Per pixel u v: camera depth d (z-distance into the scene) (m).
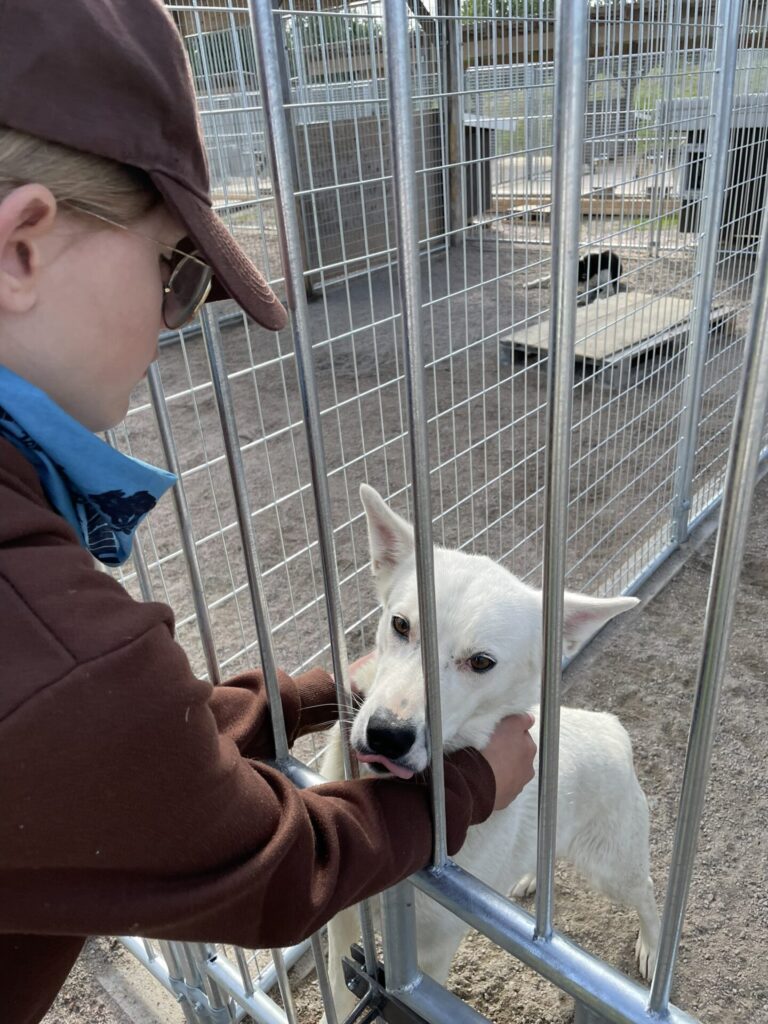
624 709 3.24
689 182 3.85
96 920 0.69
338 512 4.60
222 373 1.04
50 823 0.63
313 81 2.58
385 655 1.97
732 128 4.03
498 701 2.01
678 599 3.91
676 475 4.17
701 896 2.50
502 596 1.99
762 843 2.66
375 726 1.62
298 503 4.73
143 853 0.69
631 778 2.26
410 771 1.58
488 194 2.84
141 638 0.66
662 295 4.23
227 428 1.04
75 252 0.70
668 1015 0.82
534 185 2.91
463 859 1.80
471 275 7.69
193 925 0.74
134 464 0.85
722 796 2.83
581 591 3.69
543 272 3.38
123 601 0.68
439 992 1.19
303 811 0.85
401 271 0.73
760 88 4.09
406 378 0.78
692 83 3.47
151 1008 2.20
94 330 0.74
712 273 3.66
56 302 0.71
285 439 5.54
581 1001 0.88
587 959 0.89
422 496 0.83
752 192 4.40
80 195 0.68
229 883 0.74
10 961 0.90
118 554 1.00
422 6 2.50
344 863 0.88
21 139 0.64
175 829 0.70
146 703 0.65
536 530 3.76
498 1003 2.22
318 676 1.50
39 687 0.60
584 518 4.18
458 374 6.29
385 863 0.93
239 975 1.84
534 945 0.92
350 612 3.63
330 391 6.29
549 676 0.80
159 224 0.78
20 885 0.67
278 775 0.88
